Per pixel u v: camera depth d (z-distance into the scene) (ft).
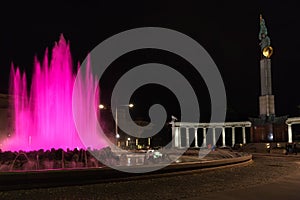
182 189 42.68
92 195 38.32
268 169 70.64
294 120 185.57
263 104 194.90
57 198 36.60
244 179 53.16
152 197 37.52
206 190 42.14
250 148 176.55
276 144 173.99
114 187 43.42
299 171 67.15
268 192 41.19
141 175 50.19
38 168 57.06
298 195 39.17
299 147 154.61
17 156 57.06
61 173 43.01
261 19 198.18
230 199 36.68
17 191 39.65
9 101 150.61
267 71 194.59
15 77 153.17
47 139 100.27
